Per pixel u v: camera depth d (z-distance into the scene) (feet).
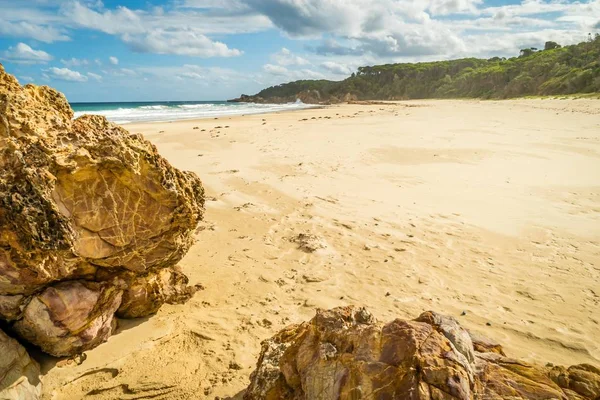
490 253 26.27
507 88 261.03
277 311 19.11
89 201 14.56
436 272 23.54
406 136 71.00
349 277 22.61
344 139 67.10
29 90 15.01
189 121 101.04
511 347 16.99
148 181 15.66
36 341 14.32
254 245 26.32
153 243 16.53
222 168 45.80
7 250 13.15
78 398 13.96
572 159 52.95
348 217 31.94
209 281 21.65
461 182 42.60
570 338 17.69
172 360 15.70
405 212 33.50
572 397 10.32
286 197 36.32
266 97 545.44
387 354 10.39
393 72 423.64
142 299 17.60
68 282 14.98
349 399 9.90
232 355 15.97
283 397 11.77
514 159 53.11
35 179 12.97
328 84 486.38
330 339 11.86
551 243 27.78
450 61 427.74
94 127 15.02
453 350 10.57
